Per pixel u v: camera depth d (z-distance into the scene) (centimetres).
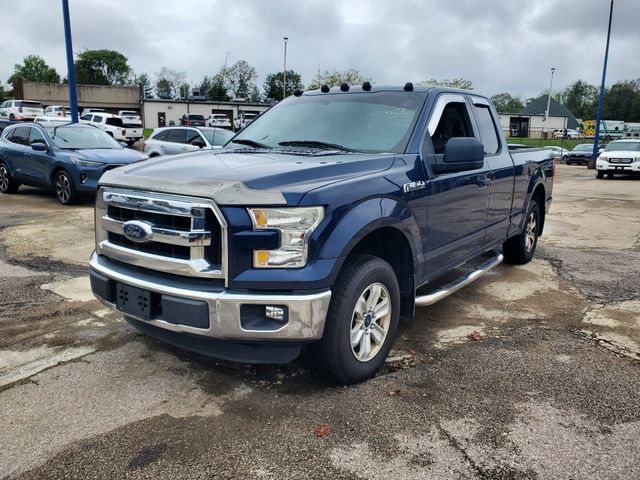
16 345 403
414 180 375
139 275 330
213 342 321
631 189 1675
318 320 301
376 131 411
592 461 271
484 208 491
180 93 8694
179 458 271
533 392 340
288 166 329
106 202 344
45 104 6225
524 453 276
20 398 327
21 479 255
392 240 378
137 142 3694
